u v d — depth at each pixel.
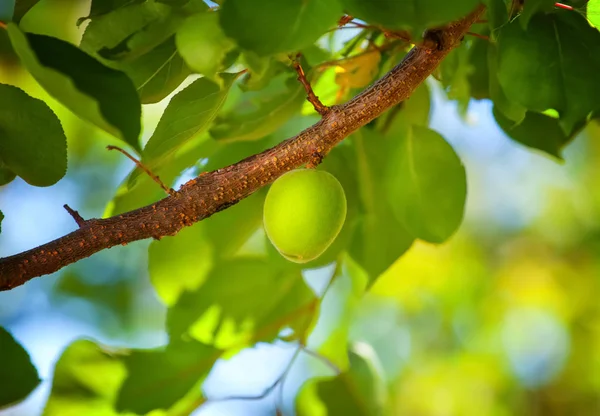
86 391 0.62
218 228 0.65
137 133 0.49
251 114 0.61
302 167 0.58
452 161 0.64
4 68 0.80
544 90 0.56
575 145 1.18
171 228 0.55
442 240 0.64
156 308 1.06
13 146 0.55
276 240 0.56
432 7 0.48
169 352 0.64
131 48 0.56
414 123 0.65
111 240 0.54
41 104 0.54
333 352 0.74
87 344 0.63
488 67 0.61
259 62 0.51
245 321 0.66
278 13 0.49
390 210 0.66
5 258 0.54
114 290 1.05
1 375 0.54
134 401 0.63
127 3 0.55
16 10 0.55
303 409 0.65
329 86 0.65
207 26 0.51
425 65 0.55
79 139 1.00
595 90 0.56
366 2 0.48
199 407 0.64
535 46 0.57
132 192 0.63
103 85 0.49
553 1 0.55
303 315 0.66
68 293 1.04
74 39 0.75
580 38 0.57
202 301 0.66
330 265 0.69
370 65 0.62
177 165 0.64
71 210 0.55
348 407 0.65
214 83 0.55
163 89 0.57
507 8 0.57
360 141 0.65
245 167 0.56
